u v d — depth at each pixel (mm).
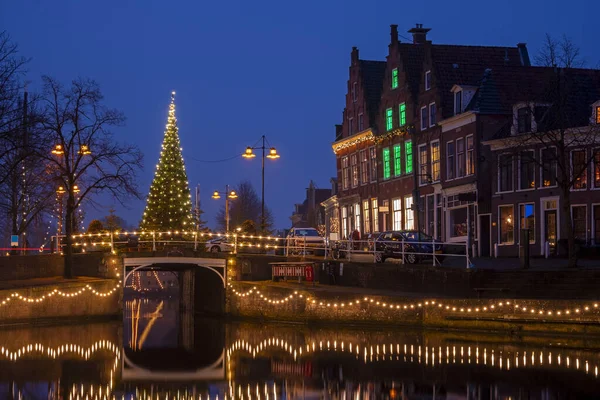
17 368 28812
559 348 30578
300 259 47375
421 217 60562
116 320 46594
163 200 62438
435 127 58406
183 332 40531
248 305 44125
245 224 62469
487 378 25344
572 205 47188
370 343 32969
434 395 23391
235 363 29641
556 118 42531
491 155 53000
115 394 24531
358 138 69750
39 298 42812
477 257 52281
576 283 35562
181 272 57688
